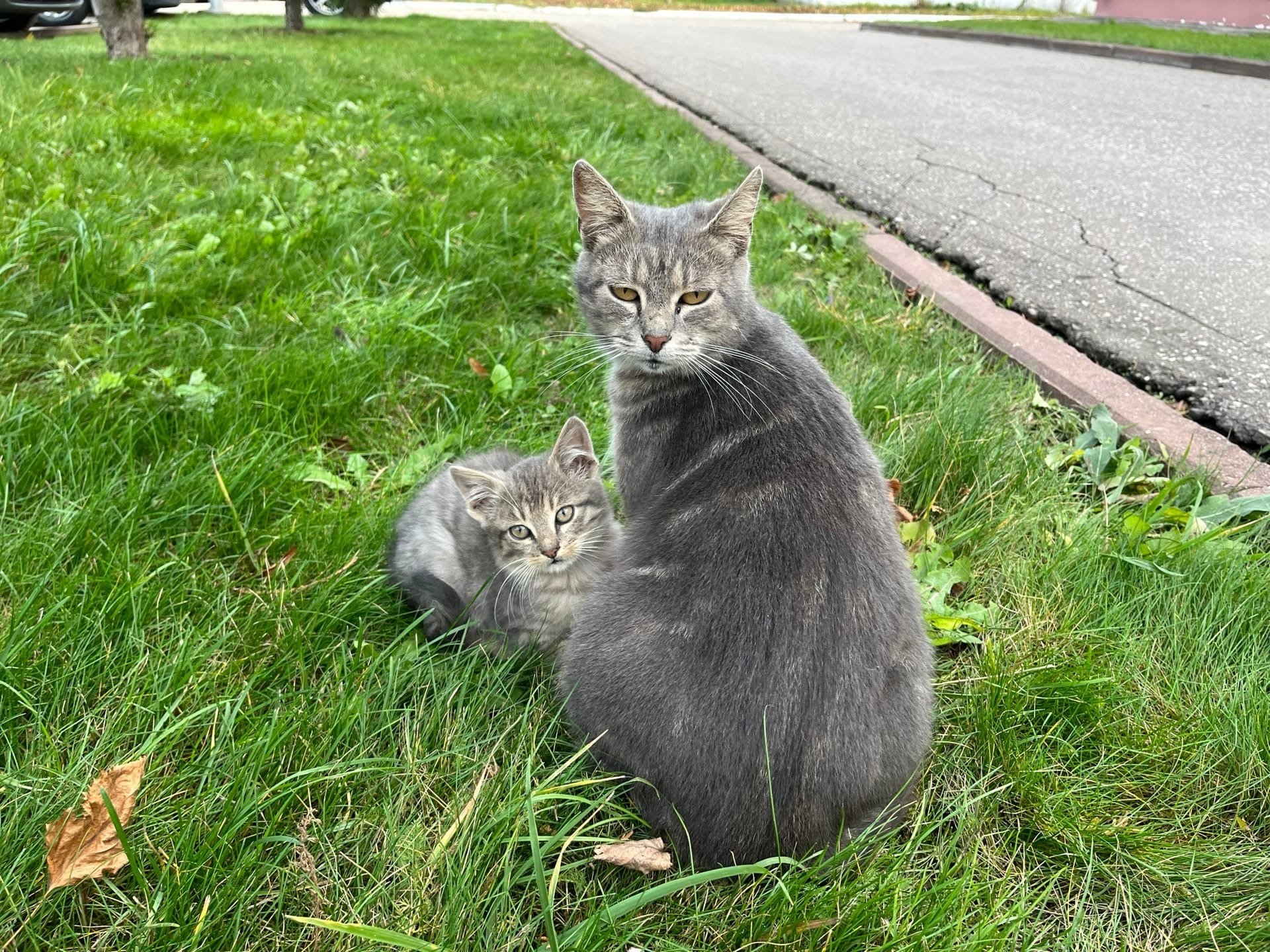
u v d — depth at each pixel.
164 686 0.42
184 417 0.60
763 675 0.36
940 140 1.49
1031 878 0.39
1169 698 0.45
